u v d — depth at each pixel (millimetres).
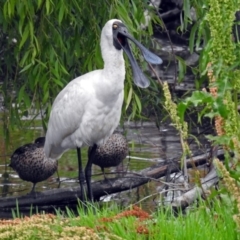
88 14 13562
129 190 14438
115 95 13469
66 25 13734
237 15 15570
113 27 13242
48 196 13734
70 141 13883
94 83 13445
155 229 8727
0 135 18516
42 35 13070
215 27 7895
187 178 12797
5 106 15297
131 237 8703
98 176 15734
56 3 12688
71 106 13531
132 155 17172
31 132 18906
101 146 14266
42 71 13078
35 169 14094
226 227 8547
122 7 13094
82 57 14375
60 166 16484
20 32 12359
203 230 8578
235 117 8180
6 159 16844
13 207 13586
